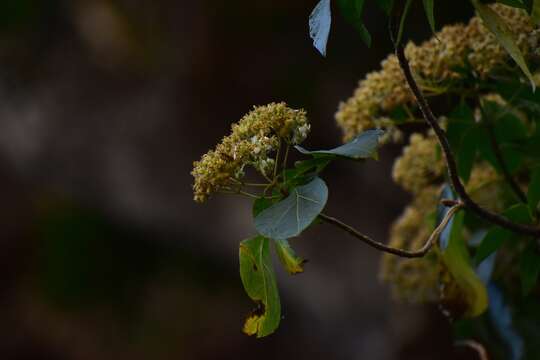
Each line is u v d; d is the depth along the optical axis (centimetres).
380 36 854
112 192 1031
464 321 338
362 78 877
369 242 218
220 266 1110
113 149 995
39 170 1059
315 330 962
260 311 225
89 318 1170
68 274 1159
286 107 223
